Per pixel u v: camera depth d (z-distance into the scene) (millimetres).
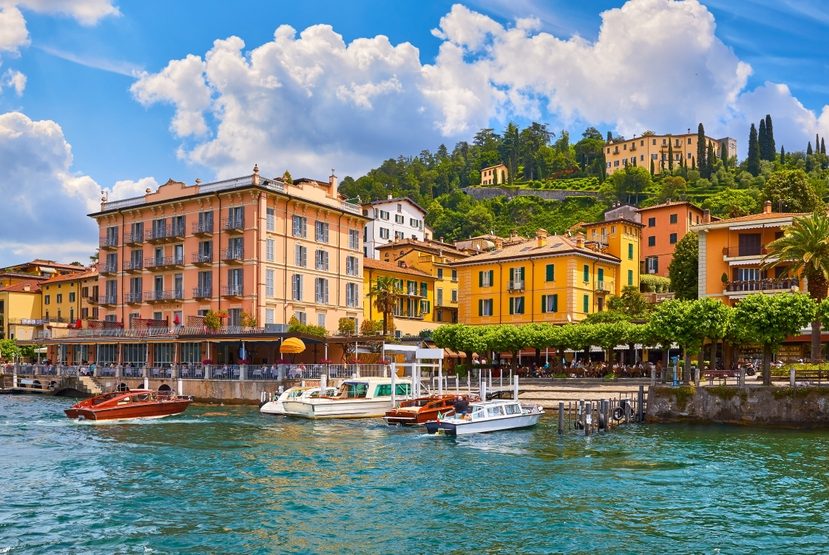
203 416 55938
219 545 22781
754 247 71250
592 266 86812
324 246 83688
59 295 113750
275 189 77062
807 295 50812
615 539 23438
